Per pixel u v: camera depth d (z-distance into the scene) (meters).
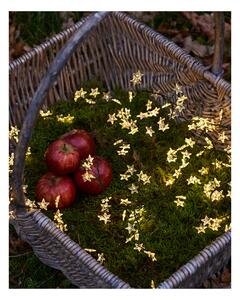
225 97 1.41
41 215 1.22
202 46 1.71
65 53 1.07
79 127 1.53
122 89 1.61
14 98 1.50
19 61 1.48
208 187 1.38
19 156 1.13
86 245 1.33
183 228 1.35
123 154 1.42
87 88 1.59
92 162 1.38
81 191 1.41
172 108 1.53
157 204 1.39
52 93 1.56
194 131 1.50
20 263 1.37
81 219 1.37
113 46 1.58
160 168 1.45
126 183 1.44
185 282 1.15
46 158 1.36
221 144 1.47
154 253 1.29
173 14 1.77
